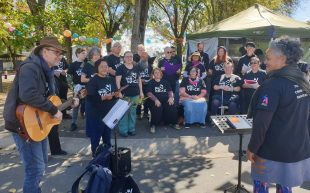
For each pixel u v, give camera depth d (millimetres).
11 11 12695
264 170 2875
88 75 6965
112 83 5316
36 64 3242
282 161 2791
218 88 7691
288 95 2701
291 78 2727
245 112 7637
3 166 5270
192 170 5172
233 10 22219
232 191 4363
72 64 7746
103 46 14852
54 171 5082
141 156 5812
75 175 4930
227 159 5641
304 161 2918
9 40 13258
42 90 3324
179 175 4977
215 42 11984
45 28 14625
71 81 7879
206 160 5609
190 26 31094
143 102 7559
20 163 5391
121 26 23984
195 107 7445
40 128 3328
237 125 3553
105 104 5219
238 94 7664
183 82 7777
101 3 19844
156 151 6004
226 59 8188
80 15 15469
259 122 2734
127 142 6328
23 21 13469
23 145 3312
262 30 9531
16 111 3207
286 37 2824
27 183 3383
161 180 4793
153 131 7055
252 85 7434
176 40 25203
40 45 3309
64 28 15414
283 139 2766
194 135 6883
